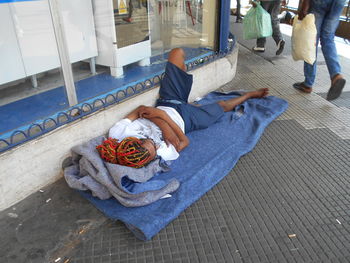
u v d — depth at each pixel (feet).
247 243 6.08
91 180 7.03
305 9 11.42
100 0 9.32
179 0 12.36
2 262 5.68
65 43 8.09
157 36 12.09
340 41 20.18
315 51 11.64
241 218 6.68
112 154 7.29
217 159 8.51
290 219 6.65
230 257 5.79
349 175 8.00
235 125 10.35
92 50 9.58
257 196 7.29
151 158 7.72
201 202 7.13
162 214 6.55
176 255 5.83
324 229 6.41
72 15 8.68
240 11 28.89
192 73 11.49
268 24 16.88
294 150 9.06
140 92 9.88
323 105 11.82
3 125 7.40
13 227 6.41
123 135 8.30
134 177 7.07
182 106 9.63
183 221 6.60
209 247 6.00
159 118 8.74
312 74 12.35
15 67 7.92
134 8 10.59
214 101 12.09
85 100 8.89
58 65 8.13
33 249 5.94
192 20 13.08
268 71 15.42
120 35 10.27
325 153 8.91
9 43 7.73
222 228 6.41
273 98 12.11
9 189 6.79
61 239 6.16
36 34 7.74
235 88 13.44
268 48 19.22
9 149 6.72
